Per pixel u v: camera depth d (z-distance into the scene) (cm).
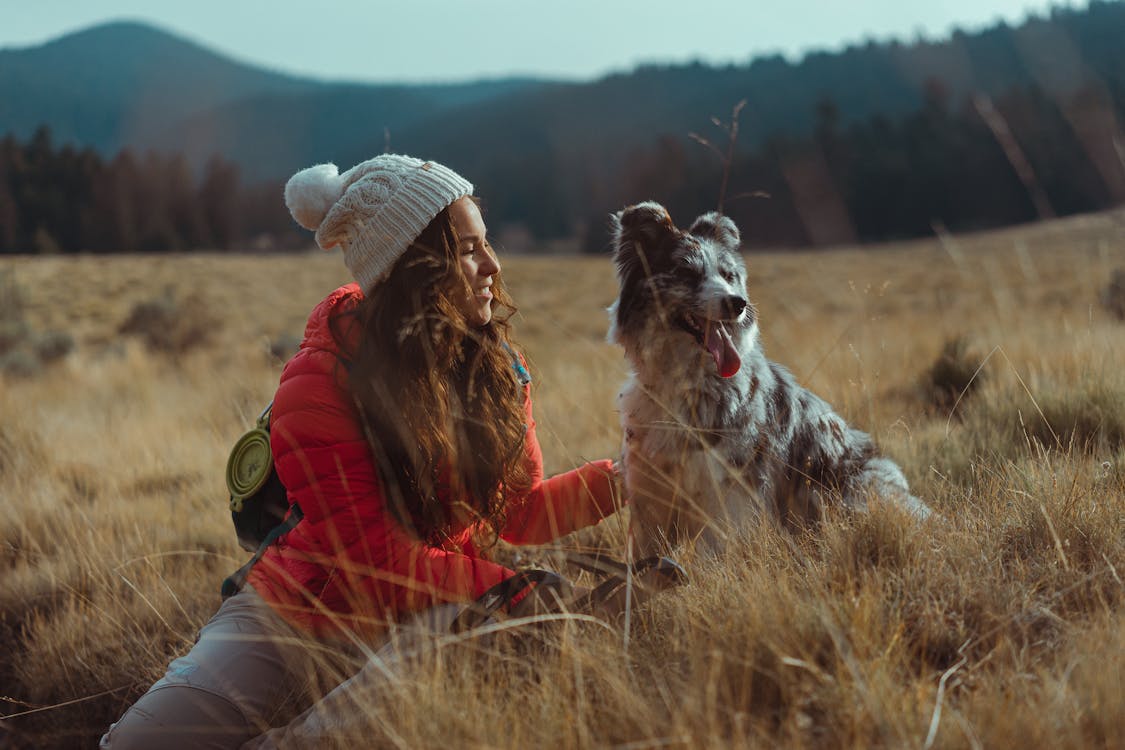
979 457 405
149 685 350
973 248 5153
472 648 259
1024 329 820
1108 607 241
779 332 969
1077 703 195
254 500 298
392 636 261
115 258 6969
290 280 5109
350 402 276
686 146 8438
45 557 462
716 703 218
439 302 275
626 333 411
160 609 395
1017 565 275
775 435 388
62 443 714
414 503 283
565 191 14488
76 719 353
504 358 304
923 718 200
